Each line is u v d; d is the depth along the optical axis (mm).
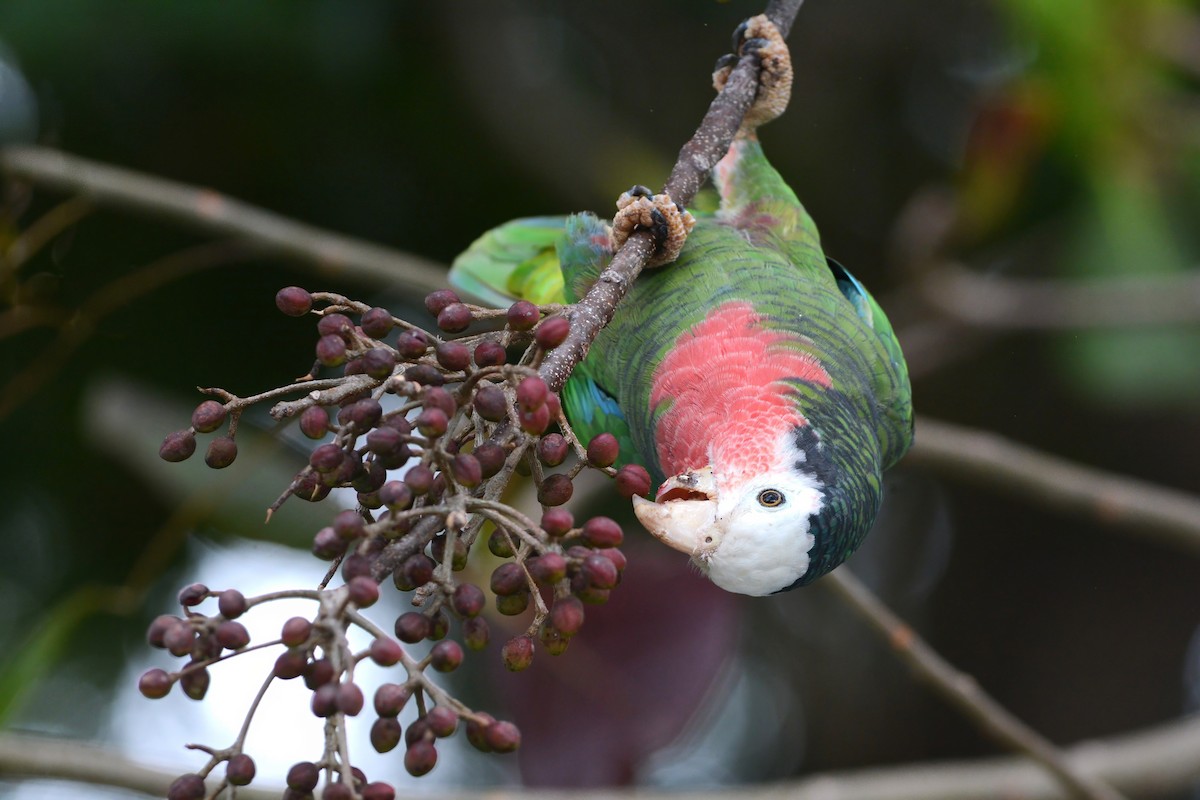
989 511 14406
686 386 6609
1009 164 9930
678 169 6180
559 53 12117
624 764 7672
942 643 14492
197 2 9070
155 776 7359
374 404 3740
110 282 10172
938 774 8820
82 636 10047
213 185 10648
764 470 6078
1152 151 9789
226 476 7727
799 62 12469
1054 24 9242
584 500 8422
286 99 10219
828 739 13898
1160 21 9445
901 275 11617
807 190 12398
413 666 3447
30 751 7309
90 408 8516
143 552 10117
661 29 12102
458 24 10609
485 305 8367
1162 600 14195
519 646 3768
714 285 6867
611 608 7680
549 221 8555
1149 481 14133
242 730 3469
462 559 3850
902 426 7203
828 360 6609
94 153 10320
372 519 3951
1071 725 14094
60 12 8945
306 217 10844
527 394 3729
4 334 8383
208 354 10203
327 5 9469
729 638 7754
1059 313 10953
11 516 10039
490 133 10836
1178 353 10180
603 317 4723
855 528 6113
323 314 4176
